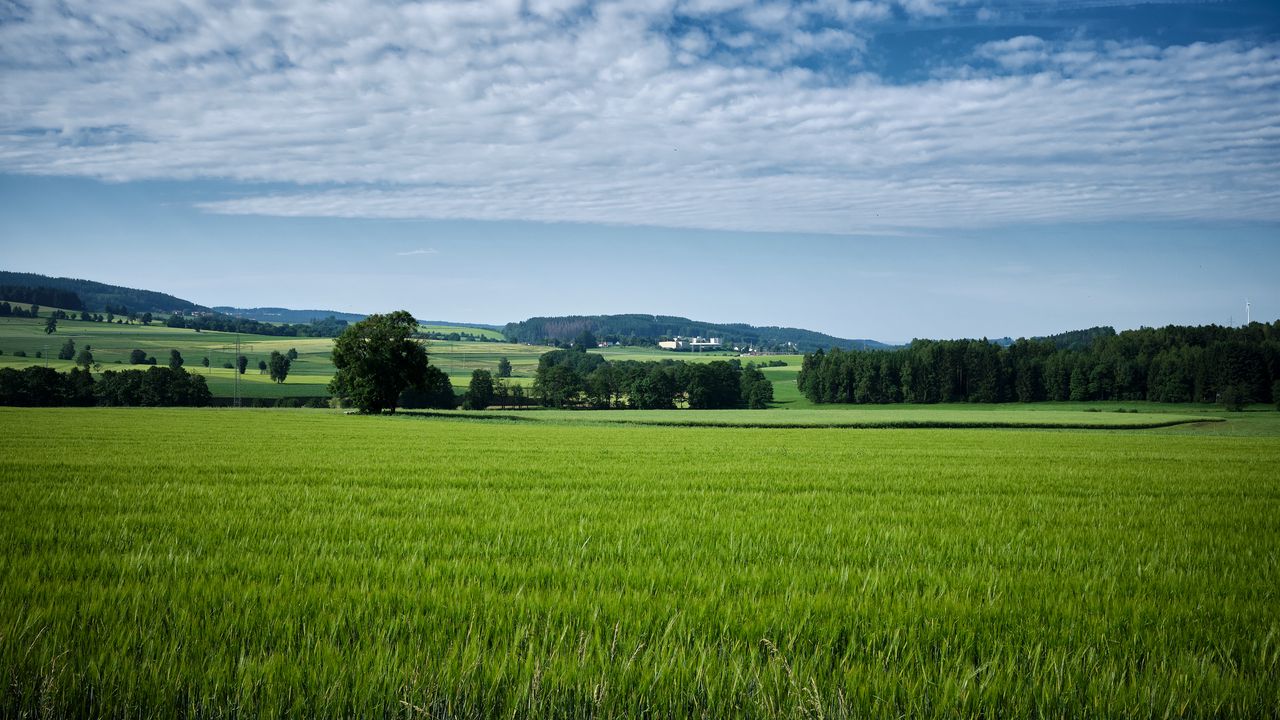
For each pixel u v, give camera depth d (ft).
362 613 20.07
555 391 424.05
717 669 15.98
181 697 14.58
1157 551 32.01
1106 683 15.76
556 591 22.25
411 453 98.58
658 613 20.33
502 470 73.67
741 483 62.64
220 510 41.70
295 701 14.07
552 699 14.28
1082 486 63.93
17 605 20.22
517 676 15.35
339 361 271.49
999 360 438.40
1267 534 37.32
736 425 238.27
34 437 124.06
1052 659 16.92
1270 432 215.31
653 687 14.93
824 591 23.24
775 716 13.97
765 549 31.14
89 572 24.86
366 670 15.55
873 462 91.86
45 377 354.13
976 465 88.63
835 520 40.57
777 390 538.47
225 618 18.99
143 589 22.15
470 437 148.36
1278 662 17.35
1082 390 417.90
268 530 34.71
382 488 55.93
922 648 18.15
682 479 65.67
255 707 14.21
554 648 16.93
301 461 81.97
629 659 16.14
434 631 18.58
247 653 16.87
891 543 33.17
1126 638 19.19
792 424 242.17
